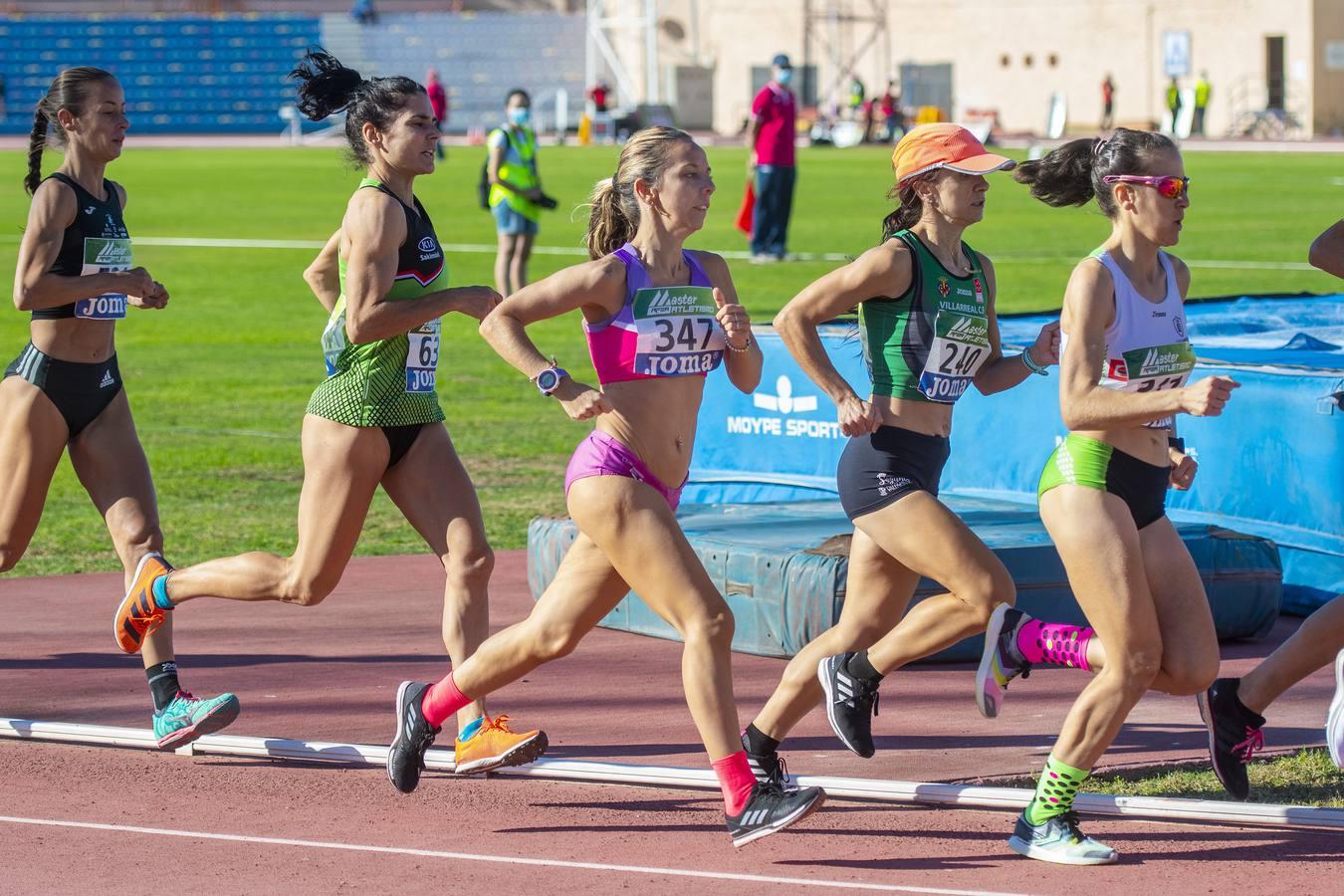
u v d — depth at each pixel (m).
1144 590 9.66
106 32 143.38
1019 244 53.75
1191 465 10.12
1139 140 9.70
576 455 10.28
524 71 147.75
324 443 11.44
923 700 13.47
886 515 10.53
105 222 12.52
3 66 142.00
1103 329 9.73
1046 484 9.95
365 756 11.69
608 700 13.45
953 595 10.54
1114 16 125.81
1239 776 10.63
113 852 10.16
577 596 10.41
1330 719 10.24
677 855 10.09
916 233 10.71
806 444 19.47
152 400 28.86
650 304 10.09
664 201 10.10
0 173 86.12
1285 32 120.00
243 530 20.02
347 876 9.76
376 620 16.17
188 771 11.74
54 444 12.70
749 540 15.19
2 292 43.66
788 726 10.93
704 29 141.00
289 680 14.11
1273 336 20.27
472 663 10.62
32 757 12.05
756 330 19.89
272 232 58.41
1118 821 10.54
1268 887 9.48
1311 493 15.80
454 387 30.38
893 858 9.99
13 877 9.74
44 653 14.99
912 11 134.00
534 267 45.75
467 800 11.10
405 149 11.30
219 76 144.75
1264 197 68.12
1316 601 15.81
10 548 12.95
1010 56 130.50
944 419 10.78
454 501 11.60
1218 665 9.90
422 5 155.75
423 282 11.45
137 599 12.08
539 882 9.66
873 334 10.66
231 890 9.53
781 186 45.59
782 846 10.20
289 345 34.94
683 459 10.30
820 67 138.00
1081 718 9.78
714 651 9.91
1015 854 10.03
